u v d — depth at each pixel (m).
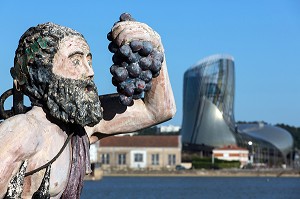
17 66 3.66
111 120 4.13
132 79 3.78
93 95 3.64
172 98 4.09
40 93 3.62
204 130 126.44
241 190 84.75
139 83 3.77
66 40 3.61
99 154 123.38
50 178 3.58
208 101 125.19
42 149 3.55
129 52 3.73
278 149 133.00
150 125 4.14
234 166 127.12
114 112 4.12
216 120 125.94
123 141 124.06
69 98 3.57
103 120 4.14
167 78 4.04
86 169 3.81
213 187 90.44
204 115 126.00
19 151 3.44
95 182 104.31
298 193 79.62
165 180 112.44
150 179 115.44
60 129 3.65
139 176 122.50
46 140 3.57
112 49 3.83
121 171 122.25
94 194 72.69
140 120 4.12
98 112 3.64
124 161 123.44
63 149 3.63
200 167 126.06
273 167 131.75
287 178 127.00
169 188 86.69
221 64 124.25
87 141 3.84
